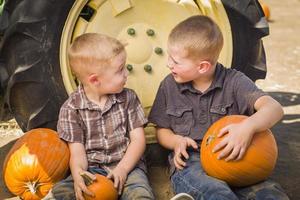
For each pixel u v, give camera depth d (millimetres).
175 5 3381
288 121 4070
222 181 2602
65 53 3146
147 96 3361
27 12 3062
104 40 2764
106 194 2586
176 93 2920
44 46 3113
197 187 2590
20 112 3281
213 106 2875
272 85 4992
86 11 3281
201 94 2871
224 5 3299
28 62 3127
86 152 2852
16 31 3076
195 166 2762
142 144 2857
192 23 2789
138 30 3350
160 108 2963
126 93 2893
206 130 2885
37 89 3172
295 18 7879
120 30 3314
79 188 2572
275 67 5535
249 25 3340
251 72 3461
